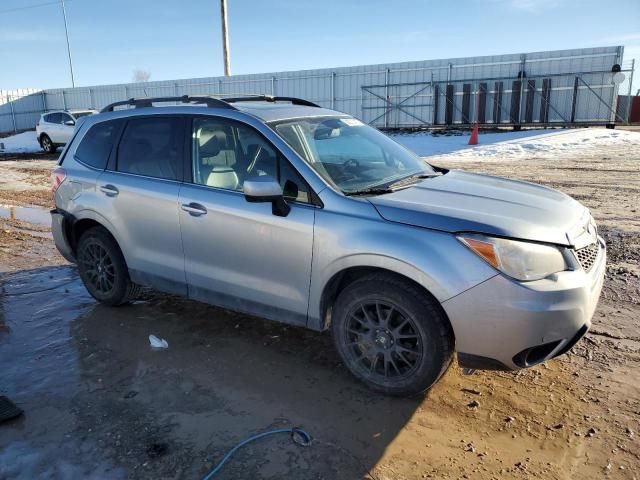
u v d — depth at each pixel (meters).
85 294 5.43
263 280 3.84
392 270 3.24
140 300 5.20
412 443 3.00
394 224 3.28
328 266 3.48
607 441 2.96
